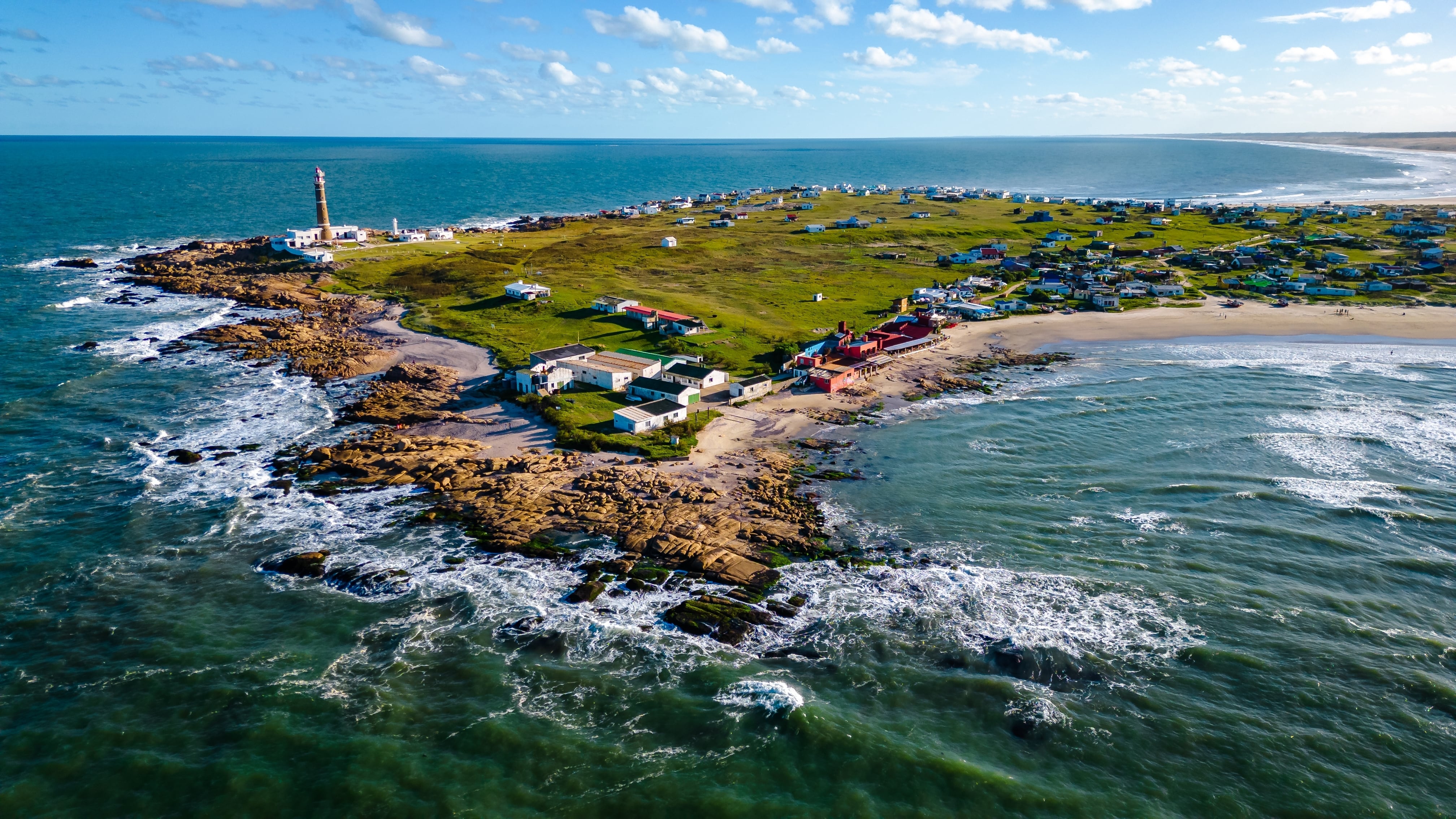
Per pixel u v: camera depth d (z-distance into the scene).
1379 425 96.94
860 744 49.41
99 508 75.81
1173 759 48.41
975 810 44.81
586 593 63.06
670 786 46.38
